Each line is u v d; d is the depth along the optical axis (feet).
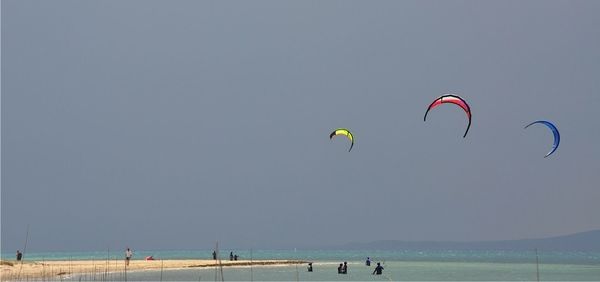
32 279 192.54
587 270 337.93
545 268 372.79
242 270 279.69
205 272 260.62
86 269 245.04
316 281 218.79
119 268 259.60
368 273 274.16
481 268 360.07
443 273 293.84
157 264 292.40
